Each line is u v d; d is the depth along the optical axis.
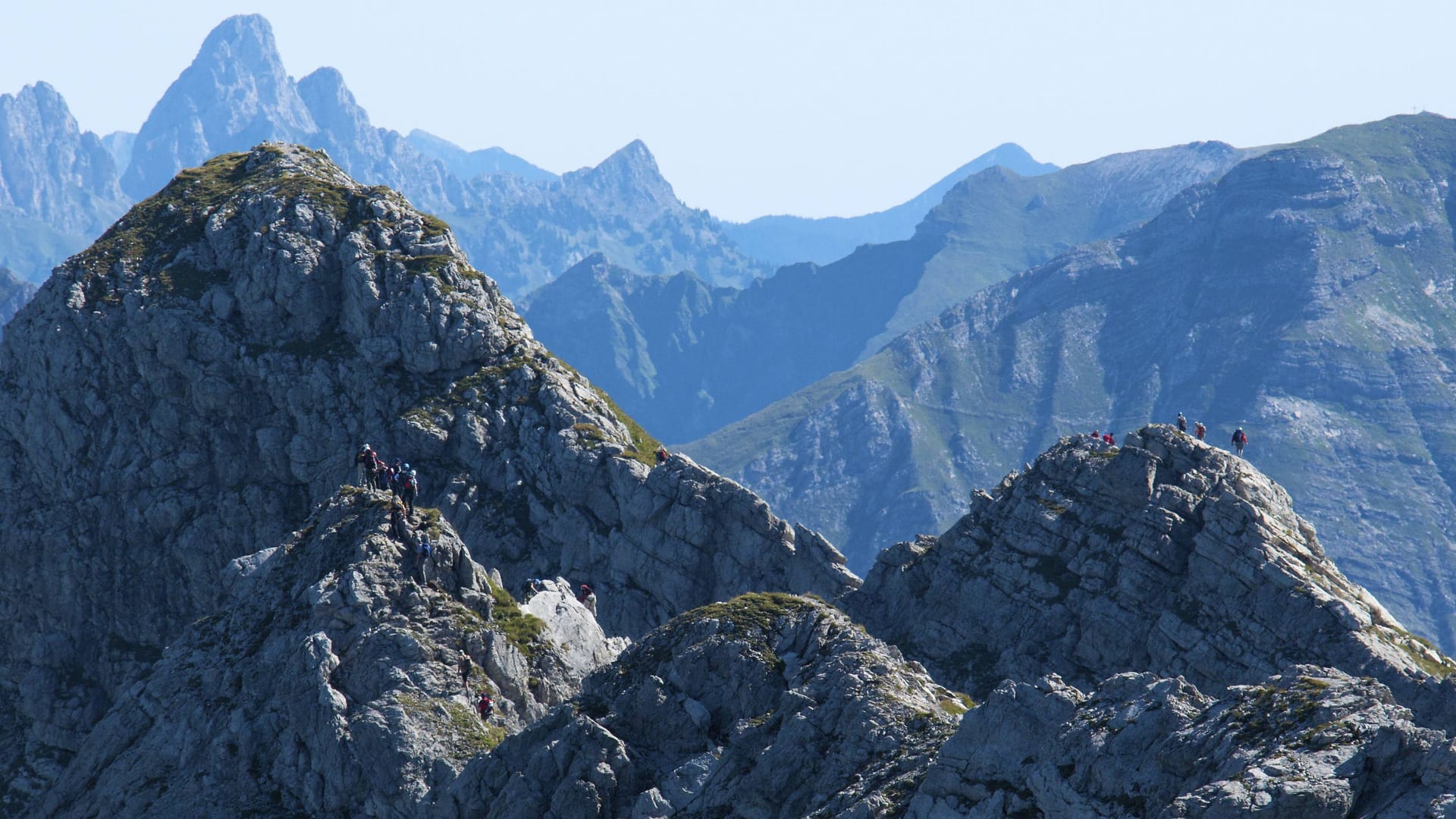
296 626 151.38
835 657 111.25
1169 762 77.69
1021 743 85.75
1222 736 76.69
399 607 145.12
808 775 100.88
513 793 110.88
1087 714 83.69
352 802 132.00
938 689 109.50
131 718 152.62
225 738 143.62
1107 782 79.44
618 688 118.69
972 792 85.69
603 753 111.00
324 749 134.75
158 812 140.12
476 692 139.62
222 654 153.62
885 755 98.56
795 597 121.75
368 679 138.88
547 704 143.38
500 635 143.88
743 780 102.75
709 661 116.94
